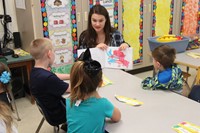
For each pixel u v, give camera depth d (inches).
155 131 54.1
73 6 132.5
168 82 75.1
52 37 130.0
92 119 55.5
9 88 71.9
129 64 95.5
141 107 65.4
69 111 58.3
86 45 102.3
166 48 78.1
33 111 123.5
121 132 54.2
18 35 140.7
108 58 96.5
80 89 55.7
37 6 121.3
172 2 175.5
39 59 75.2
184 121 58.1
